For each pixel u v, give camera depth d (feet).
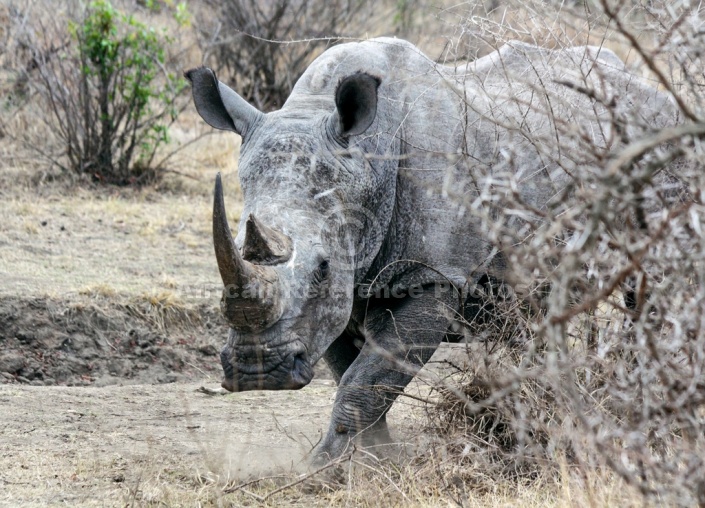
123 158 153.79
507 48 77.36
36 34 162.09
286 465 70.85
